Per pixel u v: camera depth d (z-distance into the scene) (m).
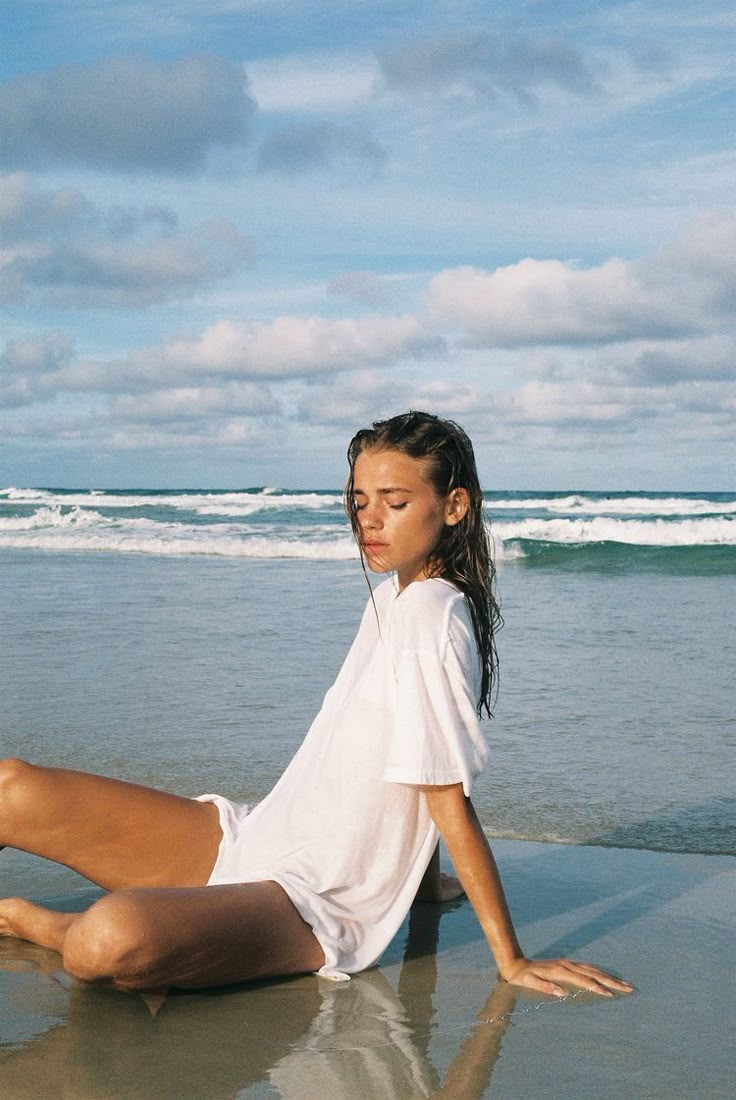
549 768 4.66
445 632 2.42
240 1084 2.11
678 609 11.25
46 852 2.68
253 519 34.94
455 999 2.52
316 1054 2.23
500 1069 2.18
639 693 6.43
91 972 2.33
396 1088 2.10
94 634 9.05
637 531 21.33
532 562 18.11
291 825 2.61
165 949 2.31
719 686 6.66
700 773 4.57
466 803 2.50
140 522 30.73
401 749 2.40
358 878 2.58
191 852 2.68
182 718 5.61
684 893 3.24
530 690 6.54
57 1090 2.07
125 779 4.34
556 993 2.53
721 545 19.78
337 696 2.69
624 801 4.16
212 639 8.76
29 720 5.55
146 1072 2.15
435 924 3.05
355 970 2.57
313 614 10.59
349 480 2.59
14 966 2.72
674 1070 2.18
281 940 2.48
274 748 4.90
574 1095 2.08
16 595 12.43
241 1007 2.46
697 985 2.61
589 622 10.12
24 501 49.22
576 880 3.35
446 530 2.58
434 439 2.49
